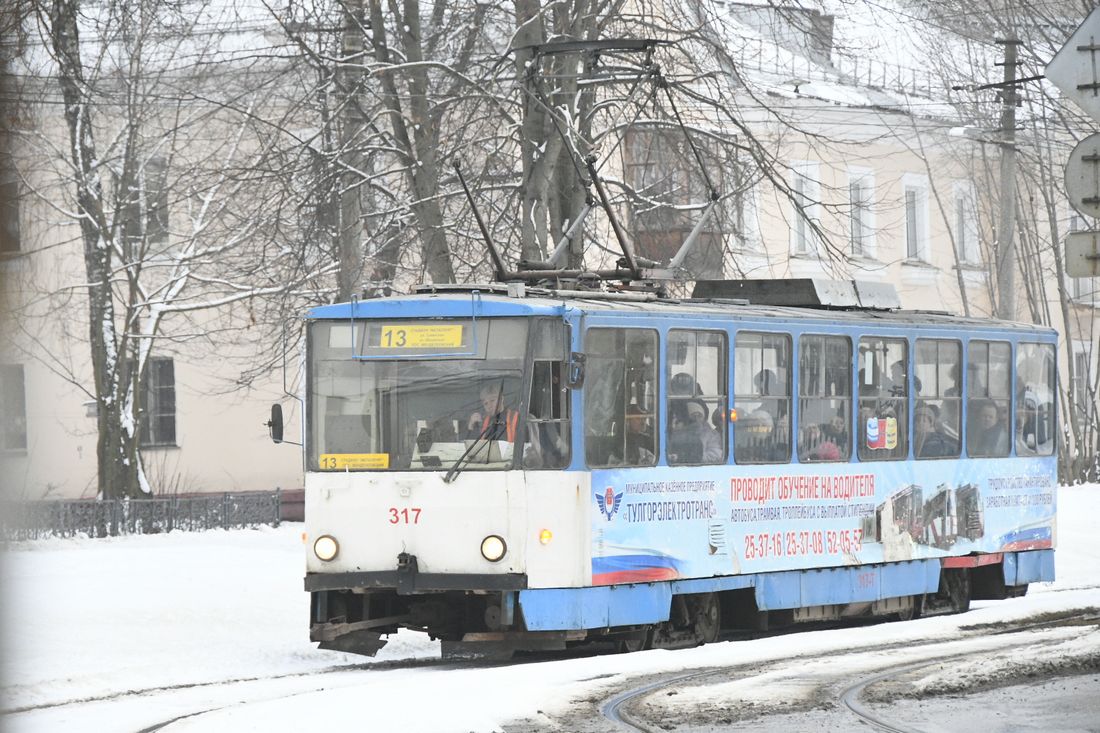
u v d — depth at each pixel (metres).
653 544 25.28
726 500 26.70
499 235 41.75
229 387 63.78
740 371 27.12
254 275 52.84
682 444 25.95
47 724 18.95
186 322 63.06
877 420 30.16
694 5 41.12
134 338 55.81
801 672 21.25
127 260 59.03
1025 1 64.81
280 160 41.06
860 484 29.62
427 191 40.31
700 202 44.84
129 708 20.28
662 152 44.12
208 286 62.16
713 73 40.53
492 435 23.97
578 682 20.19
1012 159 56.50
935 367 31.70
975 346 32.81
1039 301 78.50
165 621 29.17
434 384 24.31
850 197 61.50
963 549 32.25
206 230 58.00
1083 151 21.08
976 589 33.84
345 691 19.16
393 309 24.64
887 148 69.88
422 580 23.98
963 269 74.56
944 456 31.86
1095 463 68.06
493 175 40.84
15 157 54.12
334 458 24.62
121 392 56.03
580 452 24.11
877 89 68.25
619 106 42.16
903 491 30.64
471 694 18.84
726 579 26.67
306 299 47.59
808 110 65.00
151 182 58.94
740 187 40.69
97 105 54.31
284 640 28.23
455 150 39.69
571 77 37.75
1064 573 41.91
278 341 46.88
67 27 48.16
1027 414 34.38
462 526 23.89
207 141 57.09
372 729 16.55
